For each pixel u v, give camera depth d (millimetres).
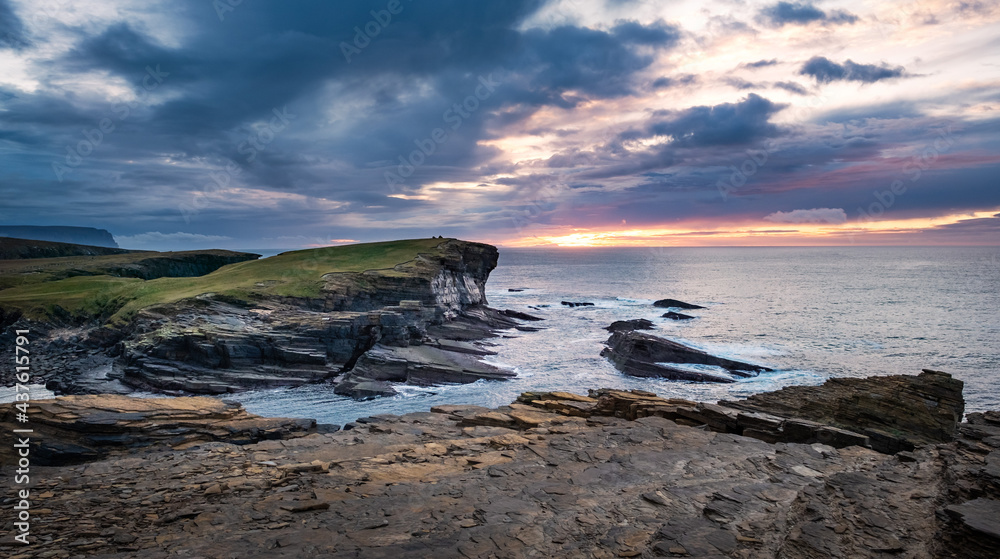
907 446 22141
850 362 65250
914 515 9758
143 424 23938
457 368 58344
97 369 60125
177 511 12531
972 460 11680
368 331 64500
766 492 11914
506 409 27156
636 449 17359
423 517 11500
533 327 91562
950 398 25453
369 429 23625
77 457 21469
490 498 12734
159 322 63781
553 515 11367
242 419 27078
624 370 60219
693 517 10859
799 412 26359
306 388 56250
